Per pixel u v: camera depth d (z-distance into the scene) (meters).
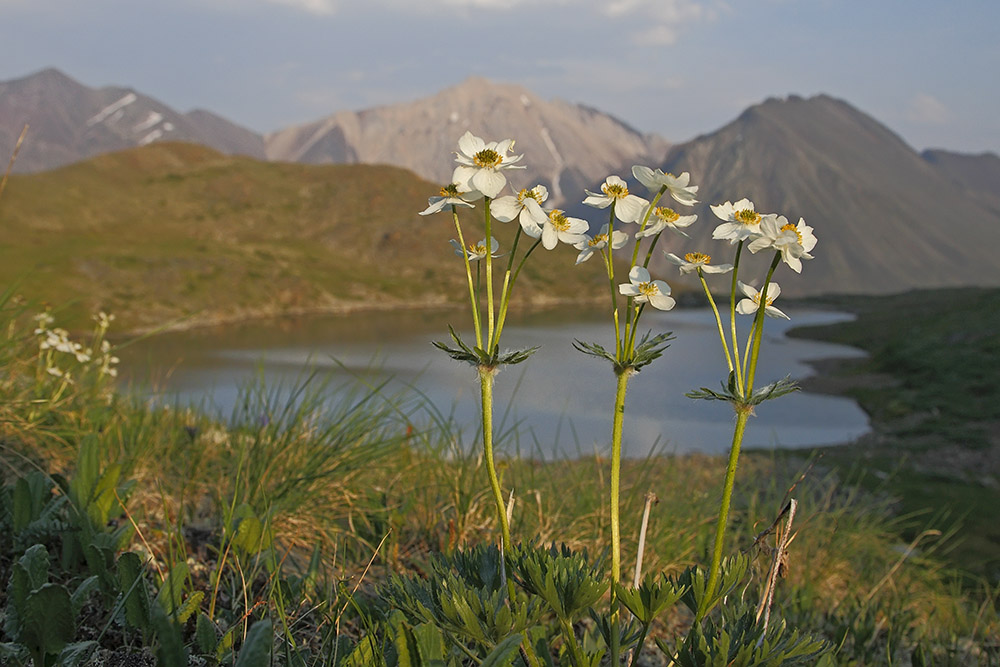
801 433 44.97
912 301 176.25
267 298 143.75
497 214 1.79
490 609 1.77
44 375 4.75
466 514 3.94
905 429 44.19
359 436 4.54
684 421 43.72
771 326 131.75
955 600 4.84
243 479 3.97
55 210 169.00
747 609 1.97
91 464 2.94
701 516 5.02
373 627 2.13
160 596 2.16
